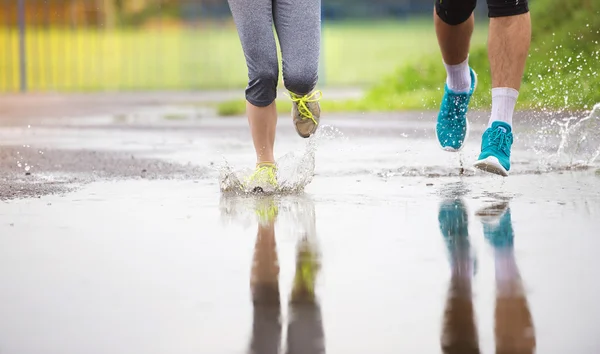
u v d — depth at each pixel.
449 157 8.30
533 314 3.17
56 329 3.09
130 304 3.38
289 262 4.02
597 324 3.04
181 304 3.37
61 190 6.54
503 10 5.85
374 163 7.99
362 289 3.54
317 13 6.36
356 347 2.87
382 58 34.09
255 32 6.27
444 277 3.69
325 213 5.29
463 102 6.99
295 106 6.47
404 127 12.39
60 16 40.50
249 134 12.05
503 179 6.71
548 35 14.30
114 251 4.32
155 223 5.06
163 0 45.75
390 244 4.35
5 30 43.94
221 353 2.84
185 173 7.61
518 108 11.62
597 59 13.16
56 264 4.06
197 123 14.44
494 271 3.78
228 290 3.56
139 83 29.89
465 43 6.62
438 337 2.95
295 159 6.43
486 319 3.12
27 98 22.55
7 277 3.82
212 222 5.07
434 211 5.27
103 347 2.90
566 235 4.47
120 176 7.42
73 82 30.33
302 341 2.94
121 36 44.16
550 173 6.99
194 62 36.50
